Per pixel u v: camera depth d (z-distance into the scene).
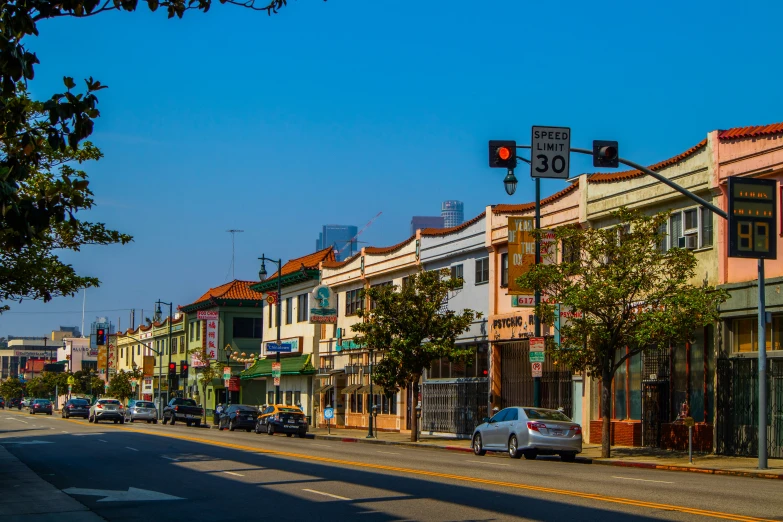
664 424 28.44
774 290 24.61
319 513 13.58
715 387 26.44
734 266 26.31
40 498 16.16
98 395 108.94
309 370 56.44
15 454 27.45
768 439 24.75
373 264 49.44
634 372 30.64
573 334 26.23
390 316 36.81
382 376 36.69
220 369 70.31
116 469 21.95
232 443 33.47
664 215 25.47
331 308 52.94
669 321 24.05
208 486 17.75
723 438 26.08
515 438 25.97
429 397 43.09
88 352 150.00
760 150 25.20
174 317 94.81
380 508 13.99
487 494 15.61
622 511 13.23
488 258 38.81
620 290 24.55
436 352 35.69
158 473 20.75
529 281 26.67
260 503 14.95
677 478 19.42
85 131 10.61
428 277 36.41
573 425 25.59
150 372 86.25
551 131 23.50
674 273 25.36
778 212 24.94
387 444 37.38
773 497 15.16
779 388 24.58
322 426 55.44
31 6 10.21
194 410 59.19
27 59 9.87
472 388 39.28
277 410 45.03
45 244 25.47
